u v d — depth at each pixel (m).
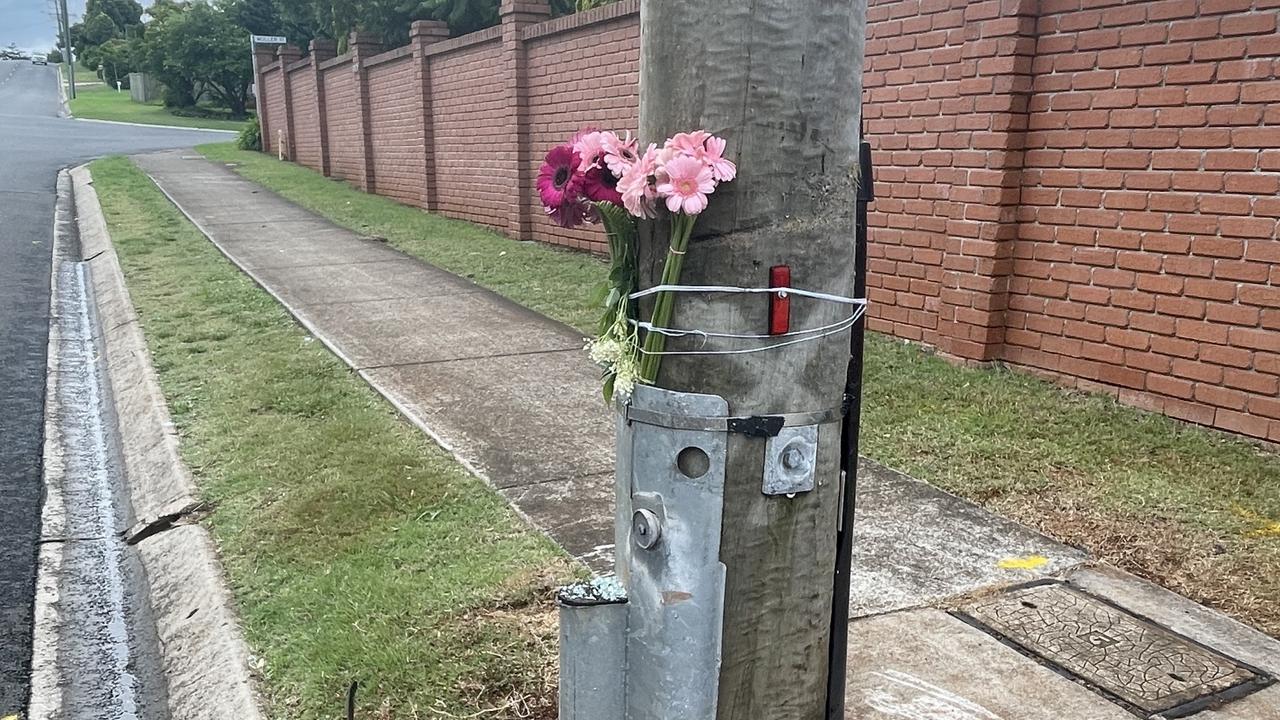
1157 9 4.91
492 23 21.44
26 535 4.59
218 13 47.16
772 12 1.76
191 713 3.10
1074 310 5.55
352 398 5.71
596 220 2.06
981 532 3.96
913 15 6.33
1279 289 4.51
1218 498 4.18
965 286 6.11
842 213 1.91
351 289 8.87
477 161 13.02
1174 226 4.95
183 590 3.83
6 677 3.48
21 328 8.30
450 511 4.16
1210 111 4.72
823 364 1.94
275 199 15.93
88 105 49.59
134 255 10.63
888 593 3.48
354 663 3.05
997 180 5.79
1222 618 3.32
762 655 2.02
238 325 7.56
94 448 5.74
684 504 1.91
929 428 5.07
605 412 5.49
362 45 16.86
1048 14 5.50
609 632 2.01
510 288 8.89
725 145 1.80
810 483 1.97
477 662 3.04
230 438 5.13
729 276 1.84
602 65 10.05
